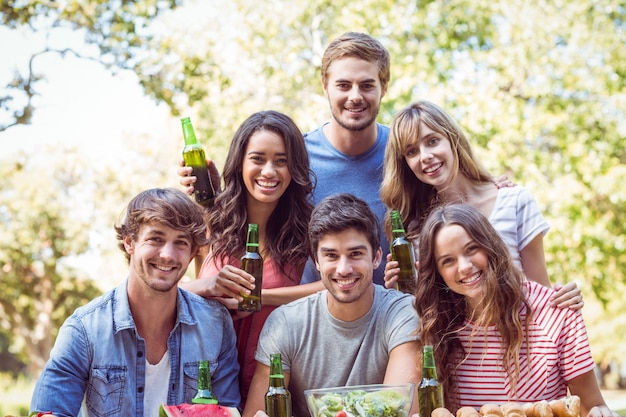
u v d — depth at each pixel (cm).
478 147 1081
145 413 294
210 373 292
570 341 295
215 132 1223
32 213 1703
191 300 311
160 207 280
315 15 1204
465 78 1141
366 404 247
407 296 312
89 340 292
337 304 301
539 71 1166
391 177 366
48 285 1847
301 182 347
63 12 999
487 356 295
